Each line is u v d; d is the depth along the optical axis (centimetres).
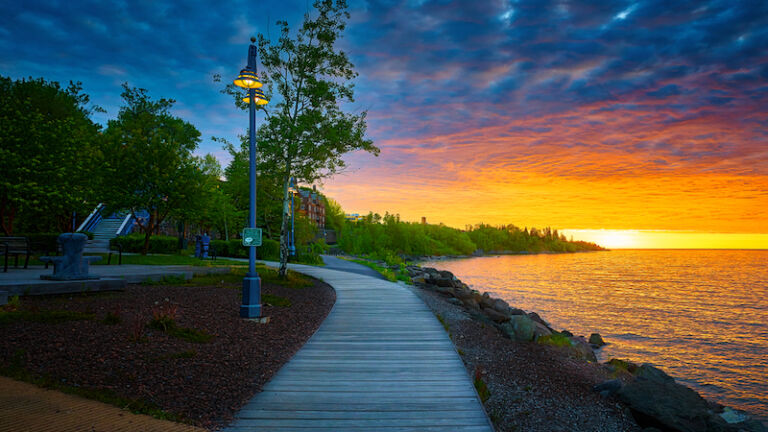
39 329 654
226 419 492
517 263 12125
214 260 2386
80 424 407
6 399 434
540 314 3173
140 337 681
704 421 706
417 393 606
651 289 5456
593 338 2195
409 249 14200
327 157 1833
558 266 10900
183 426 449
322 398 576
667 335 2511
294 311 1165
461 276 6756
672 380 966
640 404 734
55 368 531
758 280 7444
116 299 954
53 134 1912
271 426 484
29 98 2072
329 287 1798
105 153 2448
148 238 2442
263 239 3519
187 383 564
